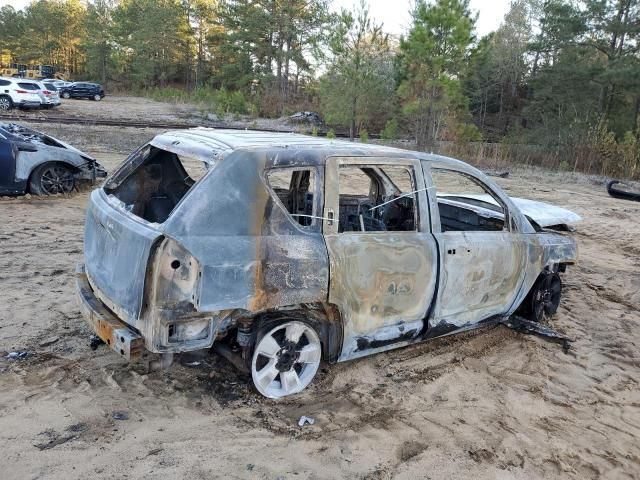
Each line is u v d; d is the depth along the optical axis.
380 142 26.16
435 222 4.49
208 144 3.85
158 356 4.00
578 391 4.64
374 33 24.42
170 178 4.75
